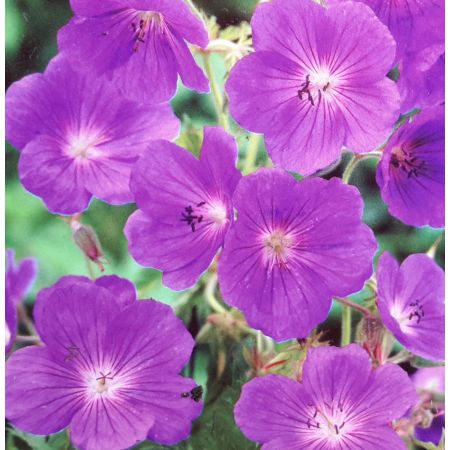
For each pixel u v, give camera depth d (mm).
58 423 325
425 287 344
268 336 325
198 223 323
